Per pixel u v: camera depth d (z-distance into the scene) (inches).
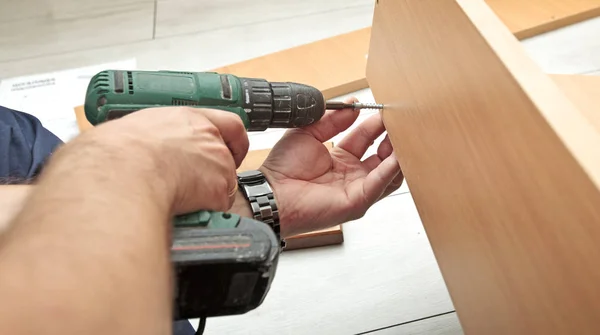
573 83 24.4
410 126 22.5
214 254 14.8
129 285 9.6
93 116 23.3
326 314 29.6
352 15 53.4
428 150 20.4
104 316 8.9
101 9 58.5
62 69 50.6
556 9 45.9
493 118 14.5
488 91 14.7
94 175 11.5
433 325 28.6
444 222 19.3
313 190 27.2
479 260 16.6
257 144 40.7
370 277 31.1
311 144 27.8
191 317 16.4
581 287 11.4
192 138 15.5
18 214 11.0
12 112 27.1
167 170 13.8
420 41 20.0
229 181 17.5
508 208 14.2
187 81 23.9
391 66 24.7
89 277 9.2
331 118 28.7
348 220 28.2
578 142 11.3
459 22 16.1
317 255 32.6
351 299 30.2
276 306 30.2
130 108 23.1
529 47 44.2
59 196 10.8
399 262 31.7
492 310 16.0
